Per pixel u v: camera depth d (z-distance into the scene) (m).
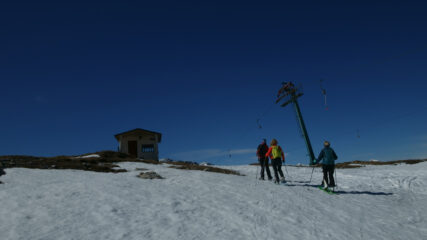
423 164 22.48
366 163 30.03
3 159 16.14
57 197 8.16
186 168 20.09
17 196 8.15
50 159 19.41
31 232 5.59
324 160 11.41
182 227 6.21
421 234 6.75
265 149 14.41
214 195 9.48
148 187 10.27
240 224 6.65
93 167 18.03
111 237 5.45
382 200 10.55
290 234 6.16
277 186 11.98
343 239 6.10
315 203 9.17
